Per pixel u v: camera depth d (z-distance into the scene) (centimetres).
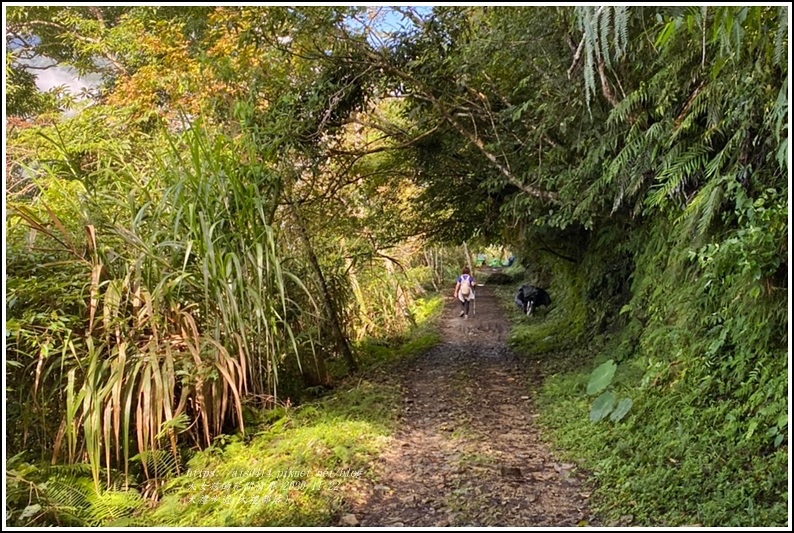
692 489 225
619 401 333
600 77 318
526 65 366
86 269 307
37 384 269
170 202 343
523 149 449
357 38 401
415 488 269
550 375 500
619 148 358
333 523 234
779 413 240
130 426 295
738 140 257
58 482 248
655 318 401
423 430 364
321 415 380
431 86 431
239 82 470
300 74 457
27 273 301
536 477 274
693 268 344
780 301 254
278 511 237
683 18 197
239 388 321
